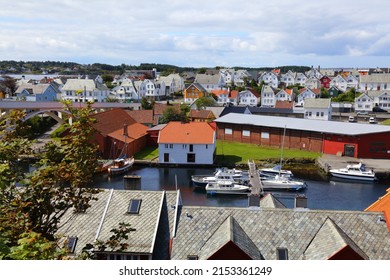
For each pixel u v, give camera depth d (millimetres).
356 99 144875
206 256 23719
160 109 117375
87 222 28156
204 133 78188
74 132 15906
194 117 112812
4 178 13969
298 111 126438
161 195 29578
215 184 60188
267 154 85062
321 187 64625
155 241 26750
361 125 87375
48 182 14930
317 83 197125
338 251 22219
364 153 81438
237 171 67312
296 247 24984
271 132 92625
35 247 11594
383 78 173875
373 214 26375
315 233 25594
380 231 25469
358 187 64875
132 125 92562
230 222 25406
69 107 16172
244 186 60156
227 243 23016
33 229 14922
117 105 124250
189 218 27422
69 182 16375
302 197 27875
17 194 15148
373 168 72000
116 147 79250
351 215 26391
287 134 90750
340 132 82688
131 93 171000
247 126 96188
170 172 73688
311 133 87438
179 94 195375
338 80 198125
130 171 73938
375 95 149250
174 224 27203
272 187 62094
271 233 25812
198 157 77062
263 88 164625
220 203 56062
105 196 29906
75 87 155875
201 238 26188
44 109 92375
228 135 99625
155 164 77562
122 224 17406
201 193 60719
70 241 26531
